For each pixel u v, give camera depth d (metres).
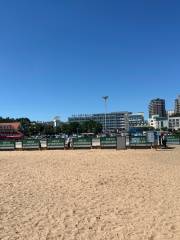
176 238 8.77
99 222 10.41
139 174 20.92
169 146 47.78
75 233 9.35
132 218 10.82
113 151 40.84
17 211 11.84
